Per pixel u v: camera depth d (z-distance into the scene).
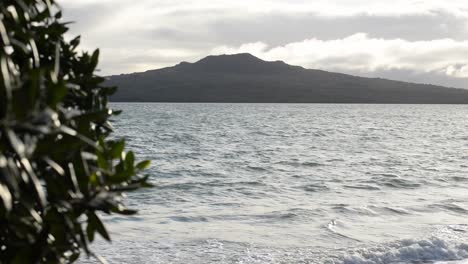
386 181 28.31
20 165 1.56
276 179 28.62
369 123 102.69
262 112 165.50
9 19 1.74
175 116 118.75
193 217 17.84
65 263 2.44
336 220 17.14
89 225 1.98
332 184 27.08
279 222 17.08
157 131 64.62
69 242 2.00
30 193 1.62
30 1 1.90
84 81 2.29
